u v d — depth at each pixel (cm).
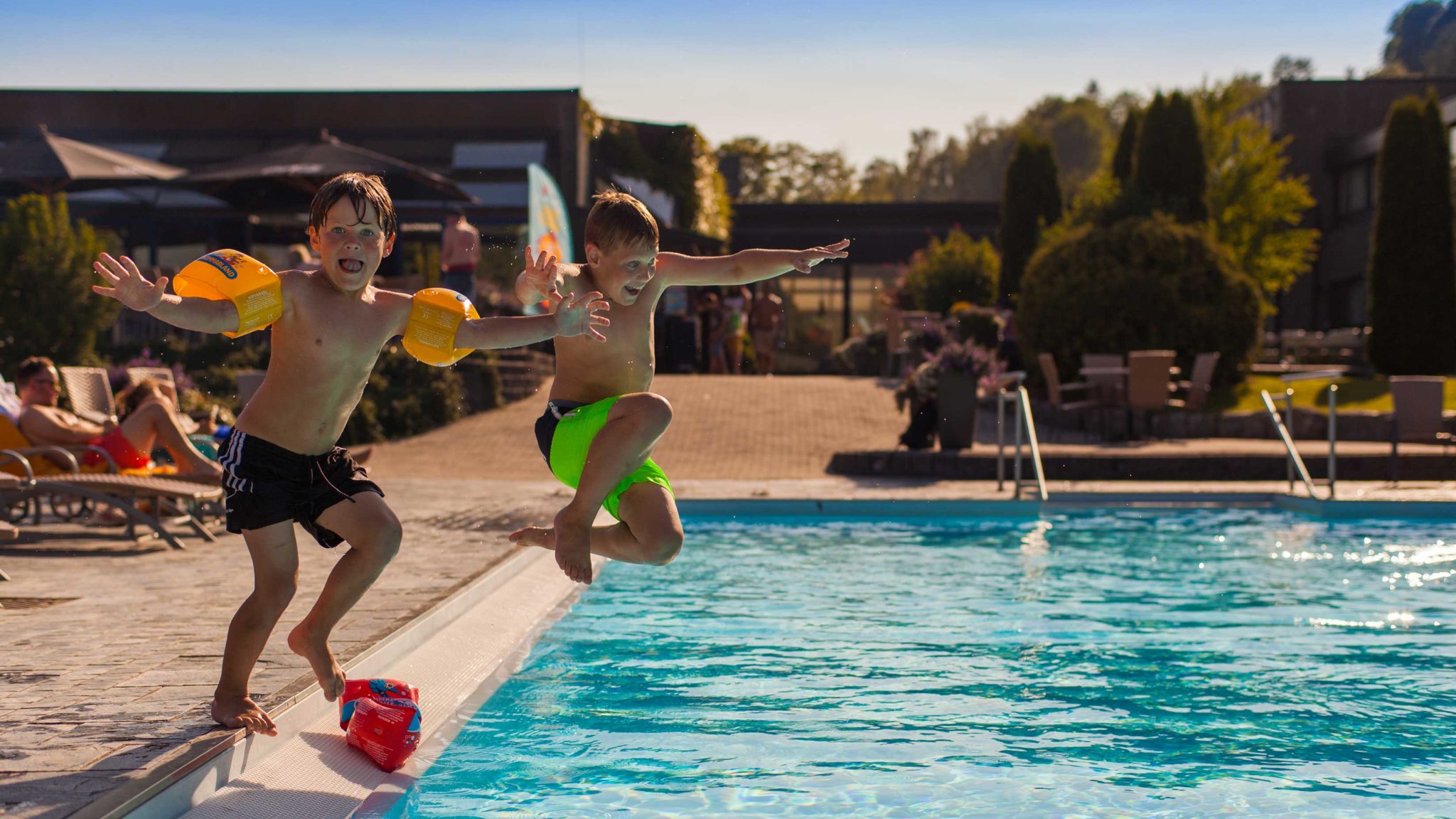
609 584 656
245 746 301
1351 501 945
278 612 320
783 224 3127
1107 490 1034
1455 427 1438
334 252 315
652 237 367
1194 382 1567
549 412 377
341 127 2638
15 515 837
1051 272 1809
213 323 293
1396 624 544
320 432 320
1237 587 643
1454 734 373
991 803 307
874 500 965
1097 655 483
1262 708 405
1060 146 10656
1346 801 309
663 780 327
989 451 1243
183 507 814
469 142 2598
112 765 272
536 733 374
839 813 300
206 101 2662
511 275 2545
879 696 421
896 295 2370
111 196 2214
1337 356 2297
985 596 620
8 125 2666
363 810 300
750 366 2489
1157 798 311
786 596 620
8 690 350
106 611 494
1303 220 3384
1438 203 1972
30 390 816
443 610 481
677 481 1177
